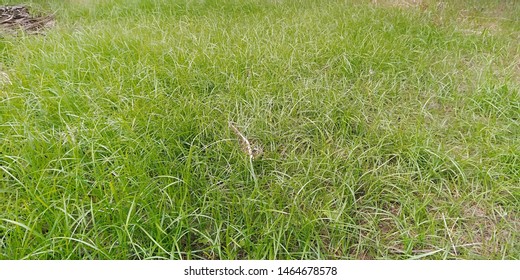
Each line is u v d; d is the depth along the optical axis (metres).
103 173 1.78
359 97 2.57
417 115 2.48
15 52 3.36
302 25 3.71
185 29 3.67
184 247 1.66
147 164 1.90
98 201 1.73
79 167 1.82
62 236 1.52
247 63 2.96
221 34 3.58
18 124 2.11
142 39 3.36
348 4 4.57
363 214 1.78
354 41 3.36
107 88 2.53
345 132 2.27
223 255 1.61
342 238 1.62
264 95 2.55
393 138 2.17
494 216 1.77
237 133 2.24
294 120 2.36
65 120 2.26
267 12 4.38
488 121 2.36
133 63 2.95
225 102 2.48
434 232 1.66
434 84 2.80
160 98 2.44
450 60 3.19
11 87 2.58
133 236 1.59
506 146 2.13
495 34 3.76
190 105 2.37
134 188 1.75
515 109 2.55
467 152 2.10
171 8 4.68
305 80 2.79
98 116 2.15
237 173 1.94
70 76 2.73
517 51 3.40
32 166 1.84
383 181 1.88
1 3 5.50
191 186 1.84
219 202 1.75
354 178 1.90
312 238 1.64
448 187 1.90
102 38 3.40
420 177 1.93
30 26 4.54
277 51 3.14
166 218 1.65
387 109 2.54
